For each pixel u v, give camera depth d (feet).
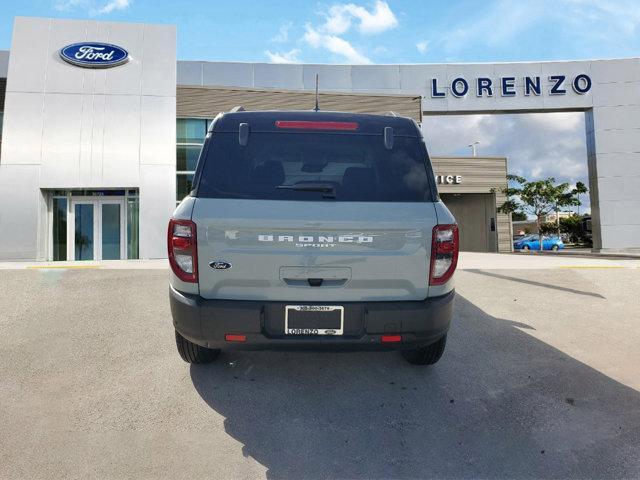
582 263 30.68
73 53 45.91
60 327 14.20
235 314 7.96
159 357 11.82
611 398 9.87
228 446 7.93
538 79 74.54
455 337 13.84
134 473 7.16
